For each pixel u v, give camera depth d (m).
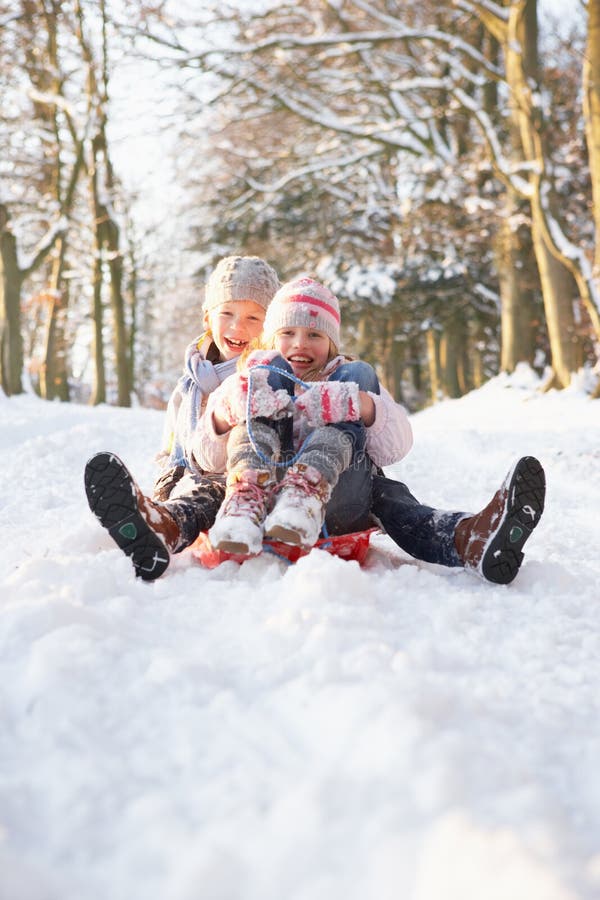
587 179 19.86
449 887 0.97
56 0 17.95
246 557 2.39
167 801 1.17
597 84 12.89
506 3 15.74
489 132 15.37
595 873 1.01
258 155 23.02
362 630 1.79
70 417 9.70
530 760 1.33
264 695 1.50
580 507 4.88
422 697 1.41
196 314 39.25
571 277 15.46
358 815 1.13
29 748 1.32
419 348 35.12
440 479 5.88
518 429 9.48
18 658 1.60
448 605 2.10
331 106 20.67
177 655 1.65
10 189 18.77
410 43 20.02
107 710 1.42
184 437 2.95
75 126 19.59
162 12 17.69
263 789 1.20
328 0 18.53
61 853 1.08
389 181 25.92
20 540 3.13
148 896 1.00
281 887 1.00
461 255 23.36
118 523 2.29
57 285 21.47
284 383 2.49
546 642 1.92
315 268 25.86
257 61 18.27
